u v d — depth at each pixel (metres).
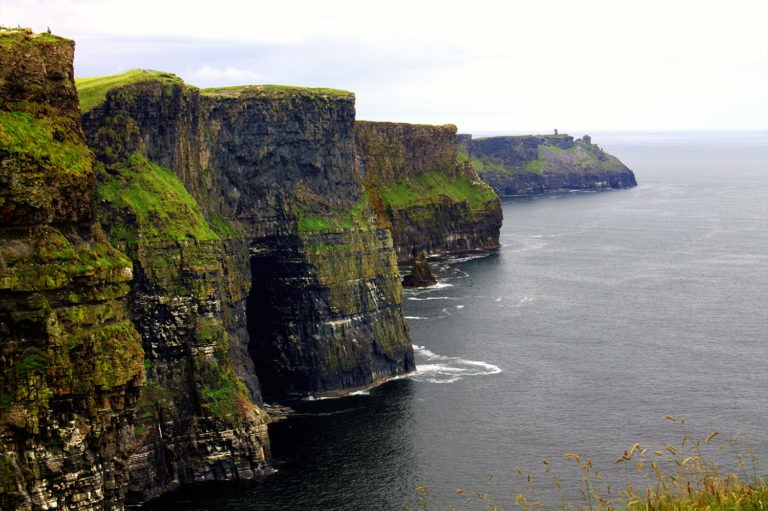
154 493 111.56
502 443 126.62
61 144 72.94
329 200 164.38
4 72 70.56
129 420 76.62
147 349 116.25
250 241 153.00
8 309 68.62
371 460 121.12
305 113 160.00
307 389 154.00
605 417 136.88
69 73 75.62
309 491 111.75
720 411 139.12
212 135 147.75
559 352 175.12
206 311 119.88
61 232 72.38
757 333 190.50
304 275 154.75
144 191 120.56
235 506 107.75
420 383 157.62
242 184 153.12
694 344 181.12
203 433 116.12
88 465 71.62
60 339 69.88
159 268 116.88
